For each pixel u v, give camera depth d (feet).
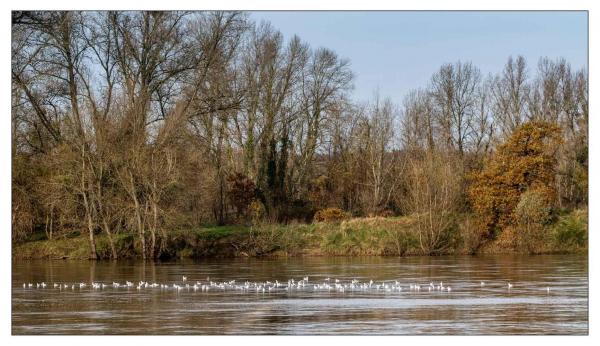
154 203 214.69
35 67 228.43
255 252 232.73
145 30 242.78
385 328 98.48
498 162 251.39
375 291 136.67
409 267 188.55
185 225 226.17
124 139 218.38
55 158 215.92
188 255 226.38
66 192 216.74
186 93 248.52
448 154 277.23
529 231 241.76
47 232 228.02
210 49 246.47
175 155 217.15
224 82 258.78
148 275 170.09
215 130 276.41
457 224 244.83
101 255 219.61
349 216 262.47
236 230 239.09
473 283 149.07
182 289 141.79
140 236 215.92
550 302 120.57
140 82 242.78
